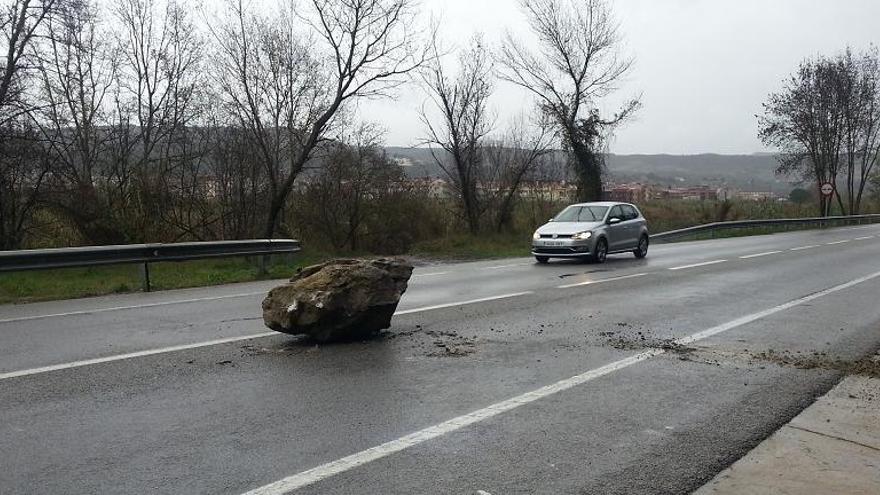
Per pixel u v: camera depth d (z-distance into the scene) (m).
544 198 34.28
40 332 8.57
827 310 10.14
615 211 19.53
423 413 5.29
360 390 5.90
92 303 11.33
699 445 4.66
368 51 23.81
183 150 24.91
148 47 26.56
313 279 7.89
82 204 20.22
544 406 5.48
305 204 26.25
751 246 24.45
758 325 8.94
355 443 4.64
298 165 23.86
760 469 4.29
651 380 6.26
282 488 3.92
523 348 7.55
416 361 6.93
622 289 12.59
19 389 5.89
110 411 5.30
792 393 5.86
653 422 5.11
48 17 21.20
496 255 23.20
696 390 5.95
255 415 5.22
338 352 7.33
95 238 20.27
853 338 8.12
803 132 47.19
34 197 20.14
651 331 8.54
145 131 26.62
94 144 25.27
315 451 4.49
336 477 4.08
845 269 15.92
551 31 33.16
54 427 4.93
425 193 29.27
